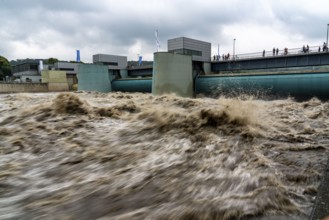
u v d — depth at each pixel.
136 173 5.86
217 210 4.08
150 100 19.72
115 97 24.20
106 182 5.38
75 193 4.89
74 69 99.81
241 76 42.50
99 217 4.02
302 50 39.78
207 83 46.84
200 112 11.07
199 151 7.43
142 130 10.02
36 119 11.25
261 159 6.58
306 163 6.26
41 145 8.11
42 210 4.26
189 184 5.15
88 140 8.75
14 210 4.27
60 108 12.52
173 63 43.88
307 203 4.25
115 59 85.75
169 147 7.91
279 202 4.27
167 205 4.32
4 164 6.52
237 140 8.54
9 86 71.88
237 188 4.86
